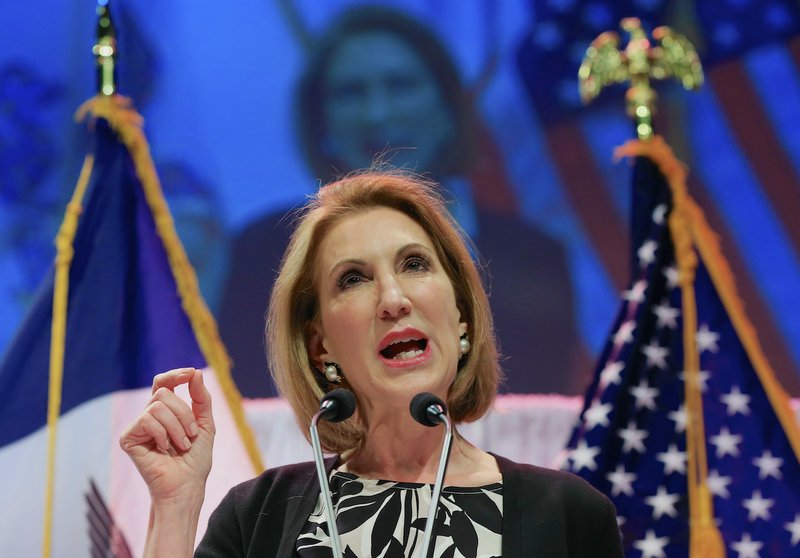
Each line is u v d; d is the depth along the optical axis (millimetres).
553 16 13867
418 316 6305
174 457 6121
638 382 10406
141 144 10797
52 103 13289
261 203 13258
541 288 13086
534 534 5973
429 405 5785
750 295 13094
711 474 10086
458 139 13516
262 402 11758
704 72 13625
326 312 6496
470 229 13297
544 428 11984
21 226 12969
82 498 9648
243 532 6383
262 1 13688
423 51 13680
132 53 13414
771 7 13766
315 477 6473
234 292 12969
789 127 13445
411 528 5973
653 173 11109
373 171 7645
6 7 13398
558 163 13438
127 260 10492
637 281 10836
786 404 10305
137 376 10180
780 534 9844
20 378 9898
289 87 13547
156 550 5859
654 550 9820
